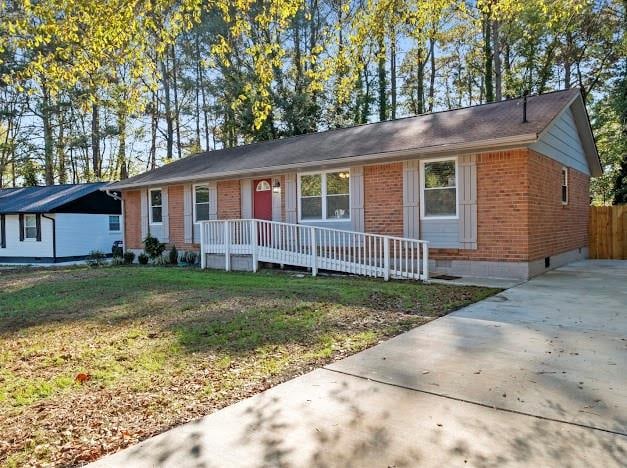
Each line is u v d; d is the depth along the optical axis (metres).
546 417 3.02
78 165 34.16
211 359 4.39
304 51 22.39
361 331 5.33
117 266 15.01
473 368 4.01
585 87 21.66
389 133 12.04
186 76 28.70
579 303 6.76
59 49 6.11
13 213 19.86
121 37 6.12
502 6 7.51
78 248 20.28
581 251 13.90
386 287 8.35
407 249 9.48
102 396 3.55
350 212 11.72
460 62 27.39
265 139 23.52
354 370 4.02
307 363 4.23
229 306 6.90
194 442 2.77
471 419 3.01
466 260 9.95
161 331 5.52
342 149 11.73
